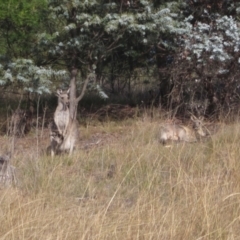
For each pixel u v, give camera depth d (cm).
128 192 1065
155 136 1471
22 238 809
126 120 1825
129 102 2075
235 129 1411
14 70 1582
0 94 1972
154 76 1981
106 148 1354
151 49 1886
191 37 1731
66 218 888
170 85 1869
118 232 841
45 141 1542
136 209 896
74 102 1609
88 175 1196
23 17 1534
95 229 835
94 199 1034
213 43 1714
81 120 1836
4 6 1519
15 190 1012
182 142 1416
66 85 1705
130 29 1652
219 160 1205
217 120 1756
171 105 1777
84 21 1641
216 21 1770
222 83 1795
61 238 811
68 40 1689
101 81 2061
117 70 2039
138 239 825
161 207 920
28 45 1652
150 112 1752
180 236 840
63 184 1100
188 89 1800
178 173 1066
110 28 1620
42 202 961
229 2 1895
